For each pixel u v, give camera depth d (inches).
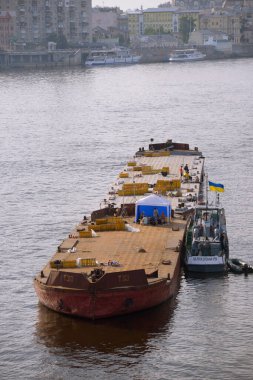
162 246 6043.3
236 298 5438.0
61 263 5472.4
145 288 5128.0
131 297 5103.3
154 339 4864.7
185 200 7470.5
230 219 7278.5
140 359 4640.8
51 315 5182.1
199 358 4633.4
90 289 5059.1
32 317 5162.4
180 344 4800.7
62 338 4884.4
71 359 4658.0
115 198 7667.3
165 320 5098.4
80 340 4859.7
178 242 6092.5
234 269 5925.2
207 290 5580.7
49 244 6668.3
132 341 4840.1
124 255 5807.1
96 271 5241.1
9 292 5565.9
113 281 5108.3
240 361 4594.0
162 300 5285.4
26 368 4574.3
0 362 4638.3
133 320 5103.3
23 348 4781.0
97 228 6451.8
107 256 5782.5
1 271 5994.1
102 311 5088.6
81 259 5516.7
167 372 4505.4
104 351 4744.1
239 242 6604.3
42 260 6240.2
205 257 5905.5
